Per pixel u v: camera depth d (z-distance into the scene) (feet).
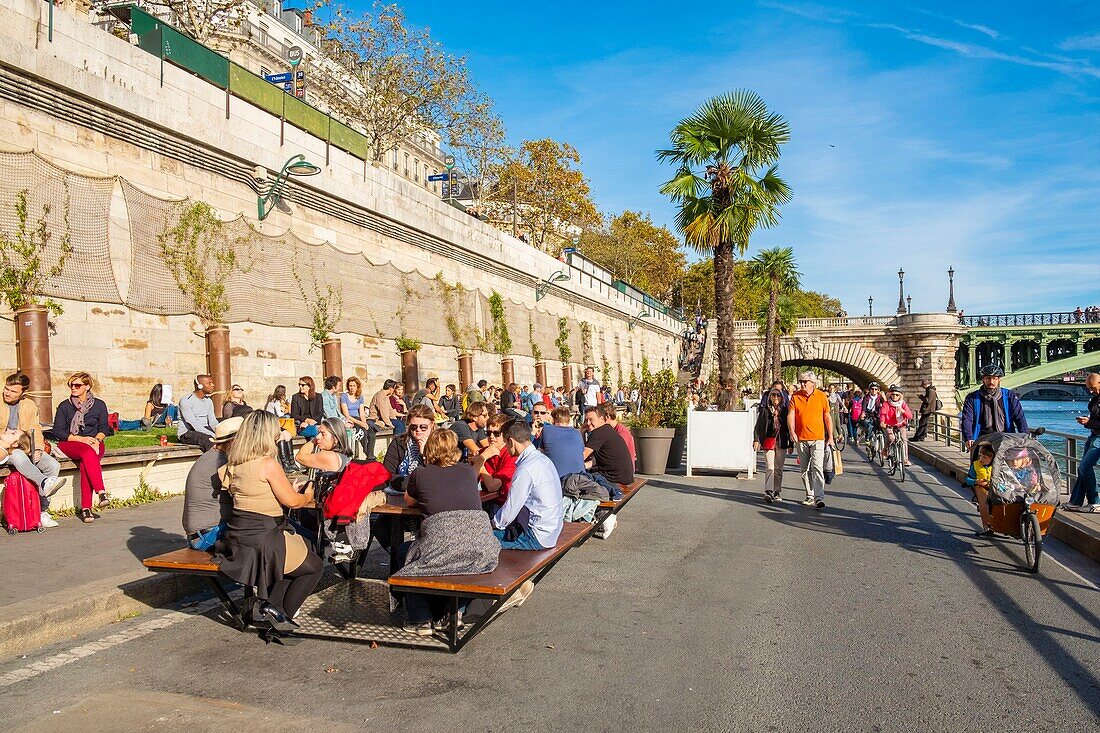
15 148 37.29
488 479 24.84
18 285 36.55
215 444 20.27
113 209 41.96
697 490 47.21
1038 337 225.76
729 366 77.36
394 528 23.93
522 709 14.62
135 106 43.19
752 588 23.77
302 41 156.04
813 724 14.11
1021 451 28.02
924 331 209.87
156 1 82.38
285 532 18.47
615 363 150.30
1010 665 17.21
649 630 19.57
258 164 53.01
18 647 17.43
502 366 91.61
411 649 17.98
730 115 76.79
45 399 36.29
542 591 23.35
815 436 40.09
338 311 60.80
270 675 16.22
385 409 54.95
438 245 79.05
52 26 39.19
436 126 125.29
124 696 15.05
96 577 21.33
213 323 48.03
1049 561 27.96
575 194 178.50
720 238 76.84
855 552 29.22
